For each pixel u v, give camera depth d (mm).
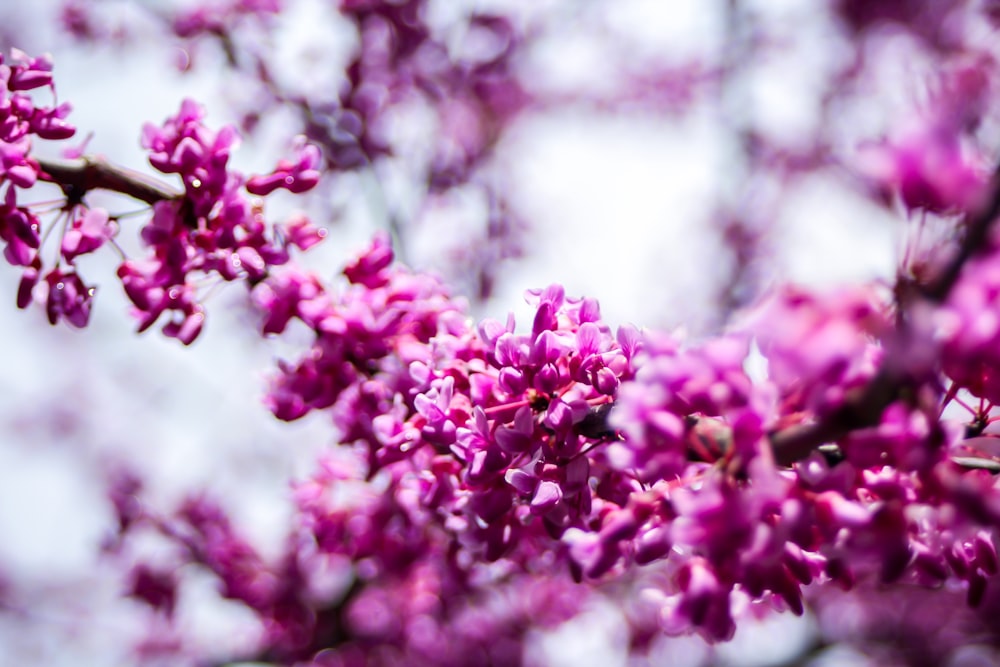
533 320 346
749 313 312
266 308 378
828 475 314
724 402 312
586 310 350
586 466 341
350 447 389
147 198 370
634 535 328
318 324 375
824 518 314
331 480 425
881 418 306
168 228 361
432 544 428
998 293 292
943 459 310
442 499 359
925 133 296
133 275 365
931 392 305
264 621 567
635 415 316
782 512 313
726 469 314
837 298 300
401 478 380
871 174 300
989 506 308
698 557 323
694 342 327
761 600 328
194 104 366
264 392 391
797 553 317
